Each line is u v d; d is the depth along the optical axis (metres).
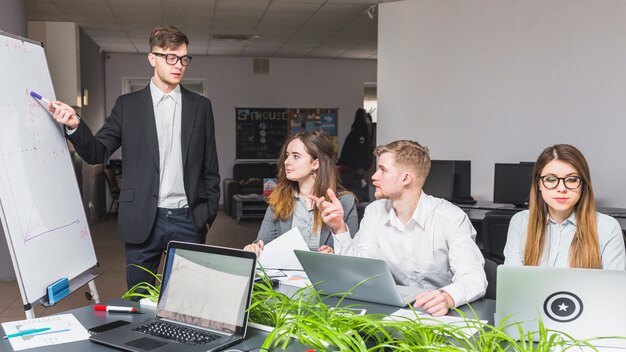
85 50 9.05
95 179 9.61
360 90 12.07
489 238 4.02
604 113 5.37
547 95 5.79
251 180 11.02
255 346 1.63
